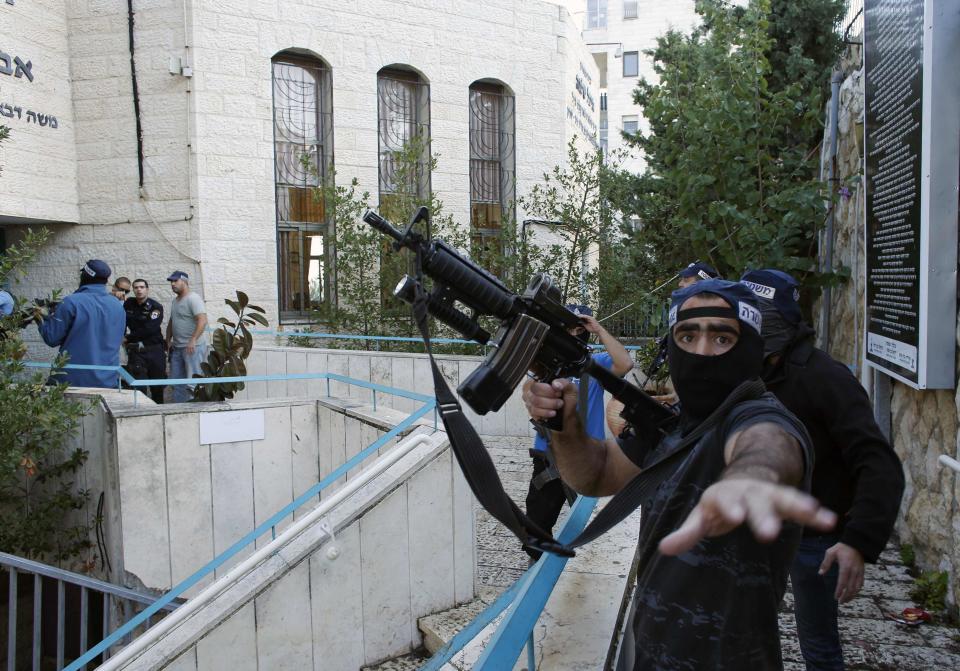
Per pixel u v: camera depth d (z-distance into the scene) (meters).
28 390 5.48
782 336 2.60
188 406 5.81
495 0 13.27
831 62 10.80
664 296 7.81
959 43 3.90
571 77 14.70
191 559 5.78
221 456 5.88
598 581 3.64
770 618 1.55
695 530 0.89
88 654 4.05
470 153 13.37
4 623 6.38
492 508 1.57
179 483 5.71
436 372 1.65
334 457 6.14
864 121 5.54
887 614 4.05
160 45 10.85
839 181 6.82
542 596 2.17
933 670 3.45
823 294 7.47
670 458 1.59
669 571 1.62
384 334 10.81
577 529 2.61
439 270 1.85
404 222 10.93
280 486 6.20
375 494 4.04
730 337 1.68
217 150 11.01
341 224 11.06
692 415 1.79
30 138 10.27
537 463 4.37
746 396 1.57
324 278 11.25
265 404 6.10
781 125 6.88
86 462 6.24
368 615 4.03
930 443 4.48
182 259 10.95
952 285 4.01
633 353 7.96
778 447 1.29
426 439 4.33
